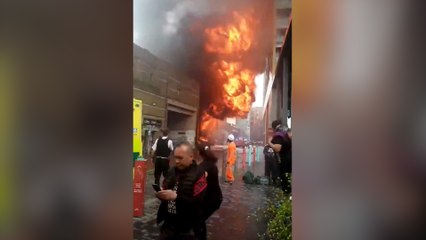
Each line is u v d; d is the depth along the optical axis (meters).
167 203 1.91
